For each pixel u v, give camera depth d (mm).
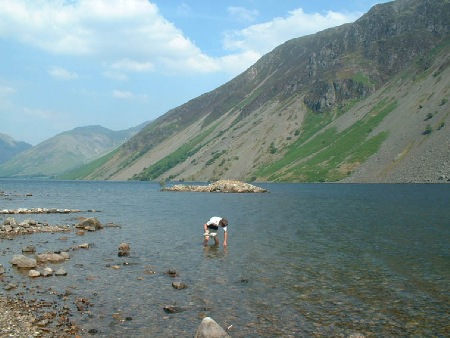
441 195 103688
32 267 26094
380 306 18469
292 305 18641
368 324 16328
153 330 15609
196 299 19516
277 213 64062
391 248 32406
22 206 81875
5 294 20047
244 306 18500
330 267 26000
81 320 16578
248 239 37375
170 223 50969
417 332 15523
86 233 41844
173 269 24609
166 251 31672
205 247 33375
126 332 15375
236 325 16219
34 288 21250
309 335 15273
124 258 29062
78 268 25953
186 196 127250
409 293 20406
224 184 162750
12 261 26953
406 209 67438
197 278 23422
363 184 196000
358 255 29734
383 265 26469
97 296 19938
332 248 32594
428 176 184250
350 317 17109
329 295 20141
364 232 41375
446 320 16703
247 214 62625
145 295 20125
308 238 37781
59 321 16359
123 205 86188
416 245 33594
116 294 20281
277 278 23359
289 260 28125
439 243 34438
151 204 89250
